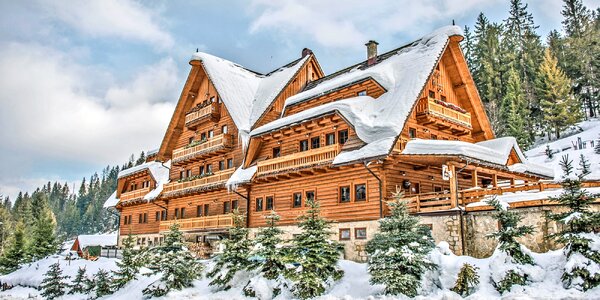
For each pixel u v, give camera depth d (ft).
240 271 68.33
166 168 138.00
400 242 51.75
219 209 106.01
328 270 60.18
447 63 90.02
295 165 81.61
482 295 46.32
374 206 71.10
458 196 64.59
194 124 118.11
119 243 150.00
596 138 140.15
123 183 156.35
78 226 413.59
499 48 194.49
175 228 73.56
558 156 136.05
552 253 49.26
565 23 224.53
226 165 106.93
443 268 52.60
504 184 95.96
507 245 48.19
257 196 94.17
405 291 49.39
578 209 45.39
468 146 65.26
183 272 70.44
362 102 78.13
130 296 71.97
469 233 60.54
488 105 169.99
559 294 42.24
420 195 67.15
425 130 81.66
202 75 121.90
